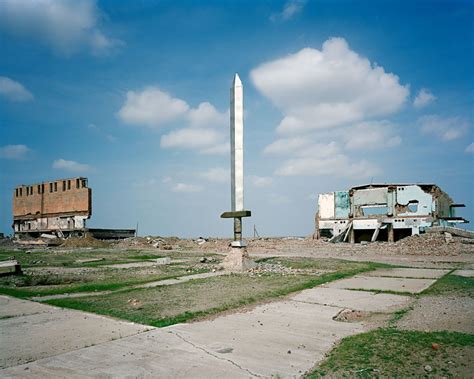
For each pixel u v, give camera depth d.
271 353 5.61
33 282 13.40
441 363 4.95
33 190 55.47
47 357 5.47
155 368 5.03
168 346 5.93
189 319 7.70
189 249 37.66
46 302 9.50
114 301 9.46
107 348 5.84
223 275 14.82
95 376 4.79
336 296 10.33
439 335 6.13
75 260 22.91
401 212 38.47
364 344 5.79
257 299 9.83
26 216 55.97
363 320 7.70
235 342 6.13
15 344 6.07
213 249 36.94
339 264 19.00
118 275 15.16
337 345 5.96
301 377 4.73
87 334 6.61
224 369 4.99
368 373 4.73
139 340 6.25
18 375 4.83
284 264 19.09
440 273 15.24
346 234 40.84
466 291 10.75
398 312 8.31
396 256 25.11
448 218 40.22
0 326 7.19
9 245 46.16
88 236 44.62
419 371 4.73
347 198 42.59
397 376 4.62
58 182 52.22
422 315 7.91
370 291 11.12
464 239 30.67
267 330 6.86
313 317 7.91
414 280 13.29
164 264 20.06
